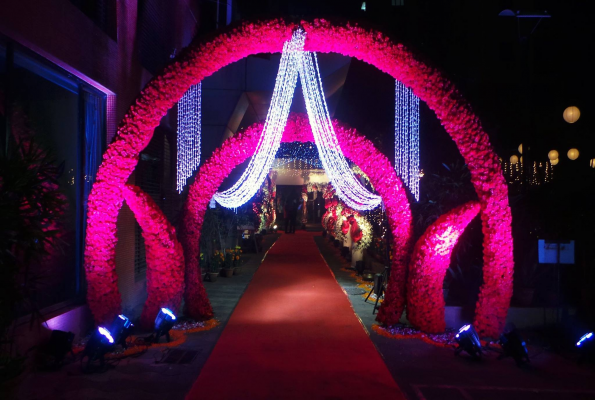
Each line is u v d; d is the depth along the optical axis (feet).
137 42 26.27
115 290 19.42
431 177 30.22
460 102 19.60
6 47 15.20
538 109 43.19
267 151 23.85
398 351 19.04
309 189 96.12
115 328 18.02
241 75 42.73
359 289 32.99
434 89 19.54
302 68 20.80
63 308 19.01
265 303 28.19
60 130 19.13
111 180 18.90
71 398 14.08
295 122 25.22
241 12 51.80
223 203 30.25
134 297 26.37
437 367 17.24
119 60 23.26
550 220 24.85
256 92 43.27
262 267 44.70
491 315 20.38
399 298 22.72
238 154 23.73
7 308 12.01
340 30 19.15
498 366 17.43
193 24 40.81
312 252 57.41
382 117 52.90
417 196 24.11
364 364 17.47
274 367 17.02
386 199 23.17
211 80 42.63
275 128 22.33
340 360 17.88
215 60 19.53
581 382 15.92
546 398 14.56
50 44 16.52
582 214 24.09
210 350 18.93
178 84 19.48
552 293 23.65
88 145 21.44
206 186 23.89
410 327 22.25
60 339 16.47
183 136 27.22
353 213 42.06
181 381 15.57
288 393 14.70
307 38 19.36
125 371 16.43
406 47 19.39
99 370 16.38
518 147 41.34
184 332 21.43
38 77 17.54
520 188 26.58
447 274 26.43
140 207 20.52
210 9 43.65
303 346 19.57
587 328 21.13
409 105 24.16
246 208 55.06
